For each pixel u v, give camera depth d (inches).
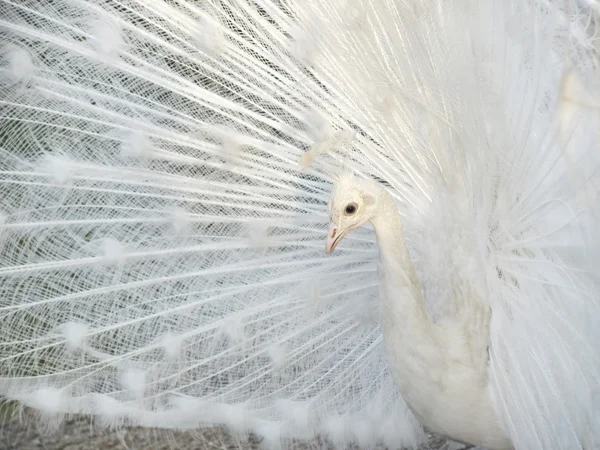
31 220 39.9
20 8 39.5
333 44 36.9
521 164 34.0
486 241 34.2
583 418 30.9
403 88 35.3
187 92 39.6
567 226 32.0
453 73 34.2
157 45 39.5
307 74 38.5
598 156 30.8
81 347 39.5
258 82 39.2
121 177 39.7
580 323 31.2
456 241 34.3
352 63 36.5
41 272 39.7
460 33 34.4
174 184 39.9
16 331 39.6
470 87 34.1
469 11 34.5
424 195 37.6
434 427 34.2
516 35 34.6
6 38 39.6
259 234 39.9
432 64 34.7
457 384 32.7
